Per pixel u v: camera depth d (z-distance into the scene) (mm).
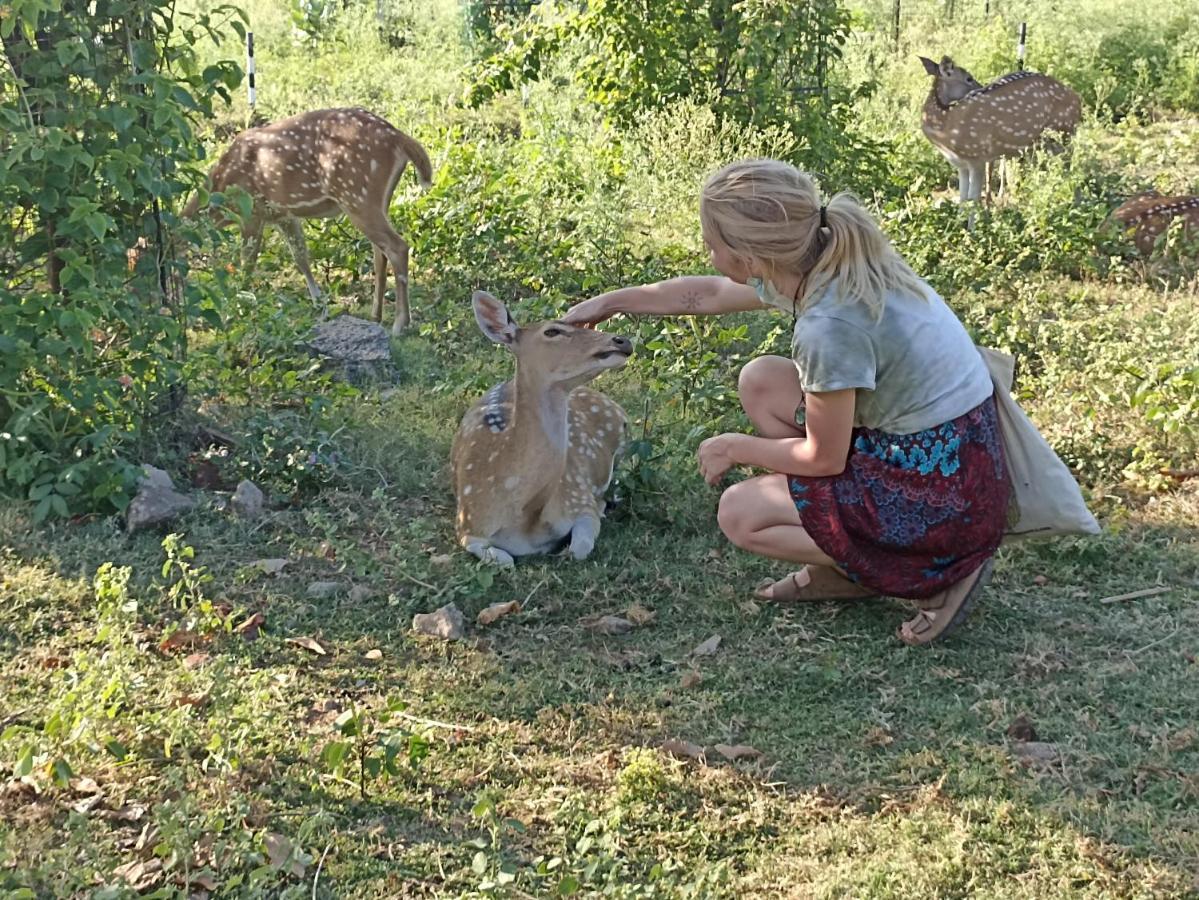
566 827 2344
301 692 2762
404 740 2438
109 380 3549
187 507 3490
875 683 2818
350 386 4285
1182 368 4090
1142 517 3520
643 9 7043
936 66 7027
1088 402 4090
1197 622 3031
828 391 2615
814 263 2625
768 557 3016
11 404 3498
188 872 2160
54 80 3598
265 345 4445
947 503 2742
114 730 2568
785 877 2225
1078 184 6523
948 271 5484
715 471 2865
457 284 5531
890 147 7469
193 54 3809
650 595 3201
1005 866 2244
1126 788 2455
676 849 2305
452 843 2307
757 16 6961
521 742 2611
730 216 2607
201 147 3822
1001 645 2951
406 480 3799
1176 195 6914
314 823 2258
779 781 2486
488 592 3203
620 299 3182
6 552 3236
